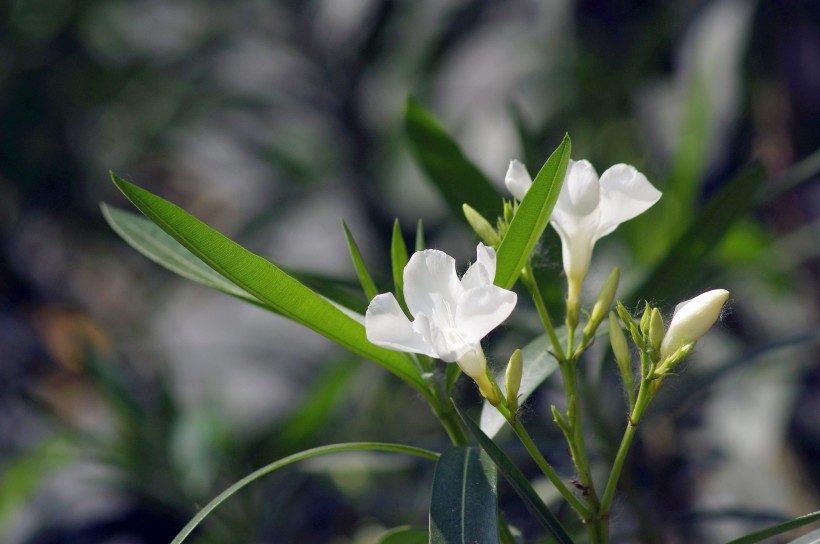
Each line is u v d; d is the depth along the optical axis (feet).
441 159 3.74
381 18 6.47
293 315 3.27
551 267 3.67
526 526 4.18
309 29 6.73
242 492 4.78
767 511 3.80
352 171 6.62
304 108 6.88
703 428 4.87
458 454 3.22
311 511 5.37
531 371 3.44
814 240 4.33
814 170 3.92
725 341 4.92
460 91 6.63
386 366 3.31
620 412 3.93
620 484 3.81
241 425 6.35
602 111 5.49
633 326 3.25
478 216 3.33
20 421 6.89
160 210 3.16
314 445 4.90
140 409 5.11
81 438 5.18
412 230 6.10
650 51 5.33
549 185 3.20
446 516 3.17
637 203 3.31
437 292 3.22
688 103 4.13
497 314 3.18
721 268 4.40
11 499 5.23
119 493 5.74
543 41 6.34
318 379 4.81
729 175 5.29
